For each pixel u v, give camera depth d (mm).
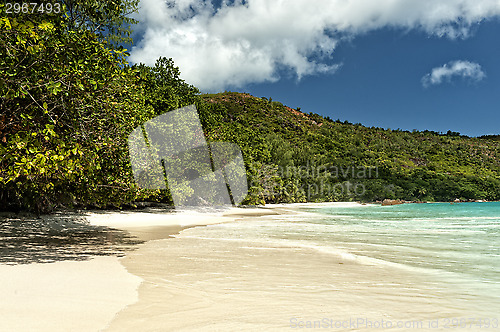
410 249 9414
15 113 6941
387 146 161500
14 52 6273
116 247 9148
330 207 58344
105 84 8359
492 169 144125
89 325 3193
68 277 5195
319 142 137000
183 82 38625
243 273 5965
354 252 8727
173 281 5246
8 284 4551
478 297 4598
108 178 11195
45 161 6523
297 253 8391
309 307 4016
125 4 11422
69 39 7469
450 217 28828
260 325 3354
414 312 3879
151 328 3189
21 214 15766
